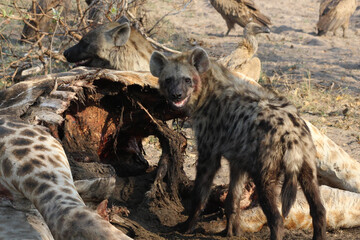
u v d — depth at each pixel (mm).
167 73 8156
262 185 6824
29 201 6156
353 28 29062
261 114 7062
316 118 14875
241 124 7207
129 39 10852
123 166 8789
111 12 12570
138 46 10938
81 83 7359
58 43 16438
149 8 24047
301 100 16359
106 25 10977
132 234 7301
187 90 8000
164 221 7965
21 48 15797
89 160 7746
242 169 7301
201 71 8078
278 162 6785
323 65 21297
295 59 22047
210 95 7941
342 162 9117
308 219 7844
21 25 18812
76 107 7699
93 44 10672
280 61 21609
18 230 5742
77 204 5250
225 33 26203
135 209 8078
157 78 8336
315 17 31609
